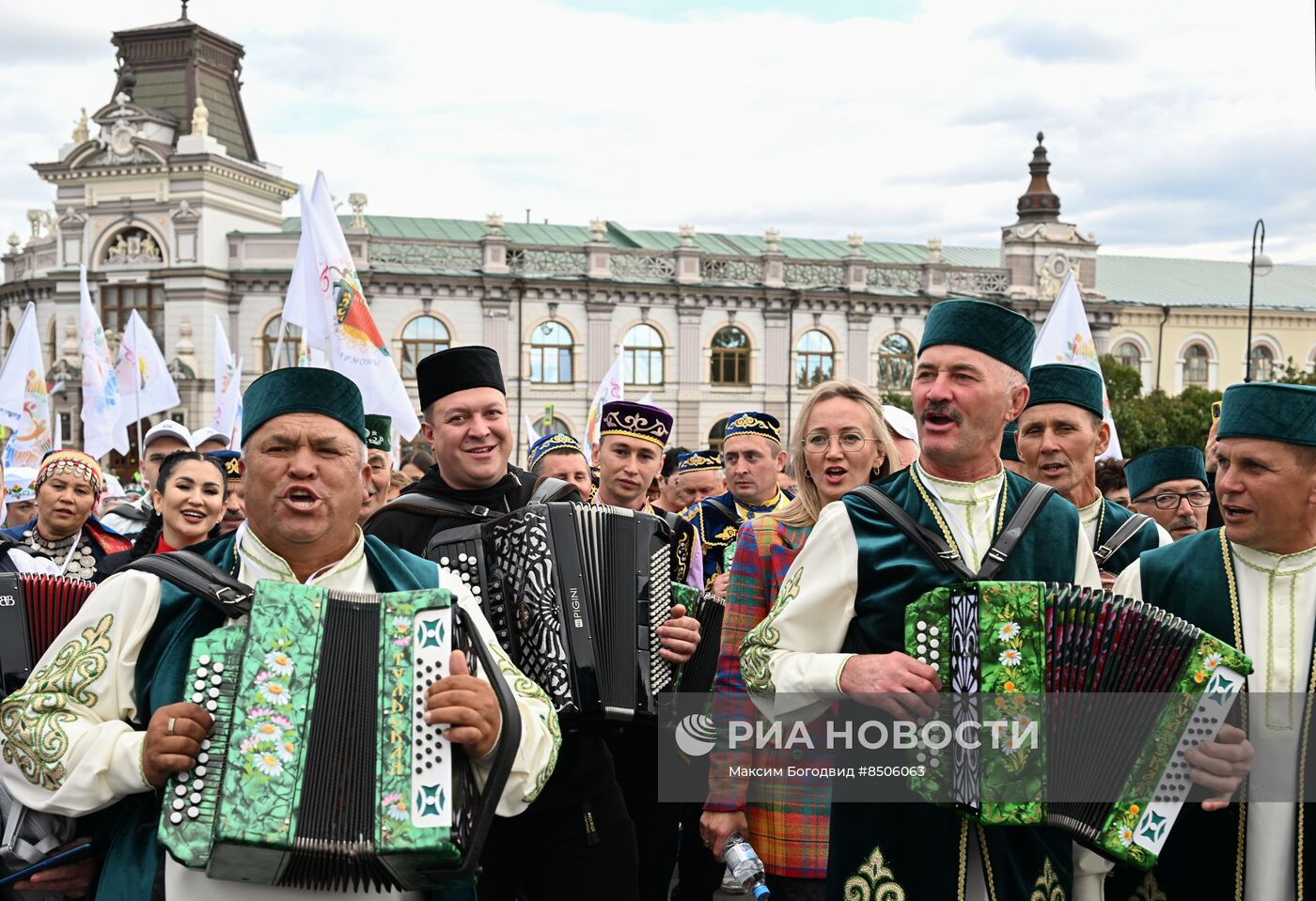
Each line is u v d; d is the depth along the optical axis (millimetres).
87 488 7312
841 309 53250
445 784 3125
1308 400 3953
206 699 3135
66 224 48719
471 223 56500
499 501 5461
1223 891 3957
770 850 5051
